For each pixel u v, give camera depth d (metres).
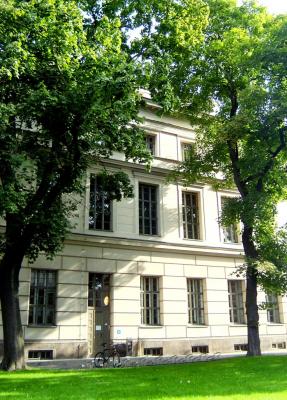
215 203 31.06
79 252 24.52
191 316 28.41
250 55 21.19
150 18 20.27
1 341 20.92
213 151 23.30
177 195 29.38
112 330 24.64
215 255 29.94
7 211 14.85
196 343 27.48
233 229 31.80
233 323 30.05
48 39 15.41
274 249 20.56
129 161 27.38
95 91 15.23
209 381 12.23
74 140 16.91
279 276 20.00
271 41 21.08
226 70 22.58
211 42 22.86
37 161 17.00
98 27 17.38
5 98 16.05
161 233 27.89
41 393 10.49
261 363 16.52
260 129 20.91
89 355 23.72
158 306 27.05
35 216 16.41
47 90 15.34
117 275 25.53
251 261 20.03
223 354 26.95
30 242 17.19
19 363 16.55
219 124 22.91
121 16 20.27
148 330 25.86
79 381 12.66
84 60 16.80
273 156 21.81
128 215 26.77
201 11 20.89
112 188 19.95
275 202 24.09
